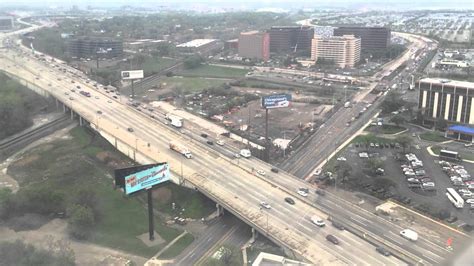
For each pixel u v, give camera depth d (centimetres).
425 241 16250
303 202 18600
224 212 19412
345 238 16012
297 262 14288
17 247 15350
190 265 15875
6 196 18838
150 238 17538
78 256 16362
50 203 19212
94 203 19612
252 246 16838
